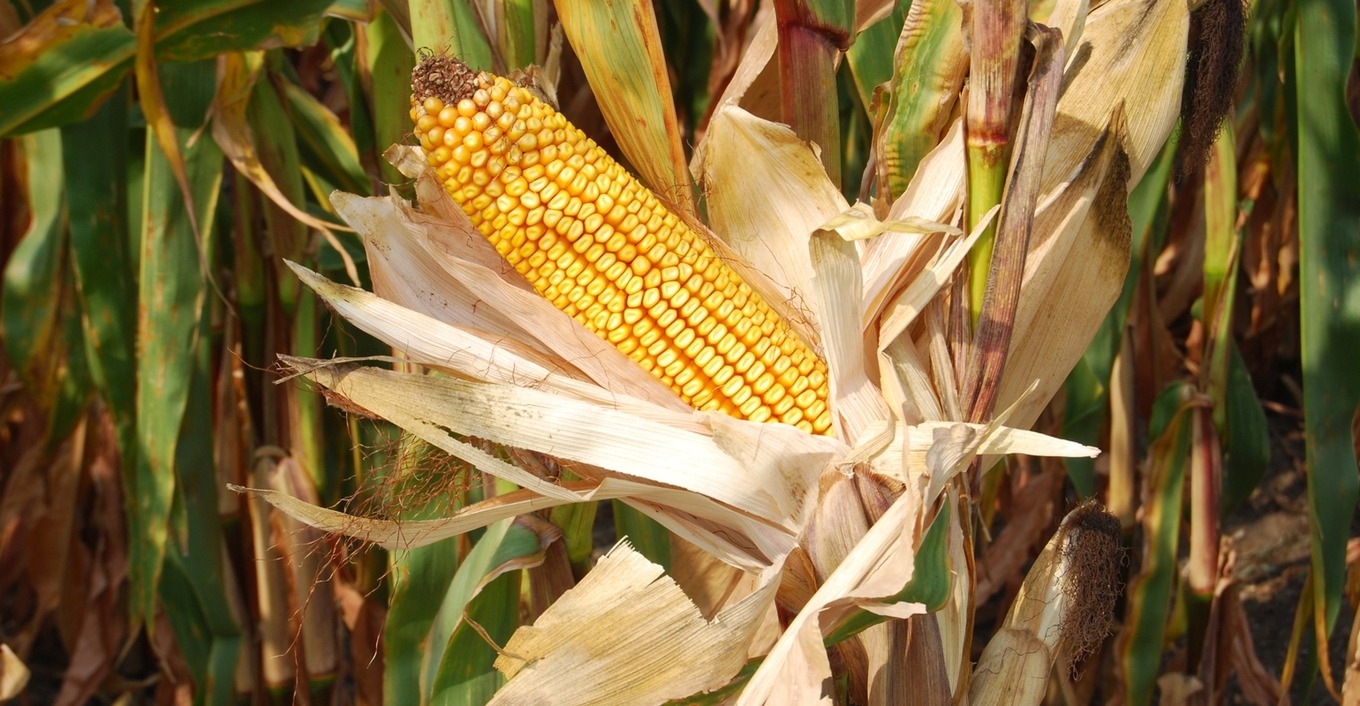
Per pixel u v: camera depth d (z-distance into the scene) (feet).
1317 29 3.04
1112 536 2.52
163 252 3.15
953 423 2.31
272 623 3.69
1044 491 4.03
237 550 3.84
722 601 2.80
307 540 3.60
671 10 4.64
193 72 3.07
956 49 2.41
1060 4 2.36
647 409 2.40
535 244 2.32
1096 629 2.52
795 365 2.42
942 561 2.31
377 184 3.14
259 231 3.40
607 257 2.33
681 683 2.34
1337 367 3.09
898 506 2.33
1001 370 2.39
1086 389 3.53
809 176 2.48
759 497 2.39
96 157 3.14
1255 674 4.04
